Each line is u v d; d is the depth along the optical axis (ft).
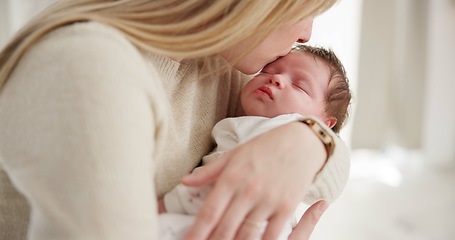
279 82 3.13
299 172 1.95
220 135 2.72
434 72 10.37
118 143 1.72
